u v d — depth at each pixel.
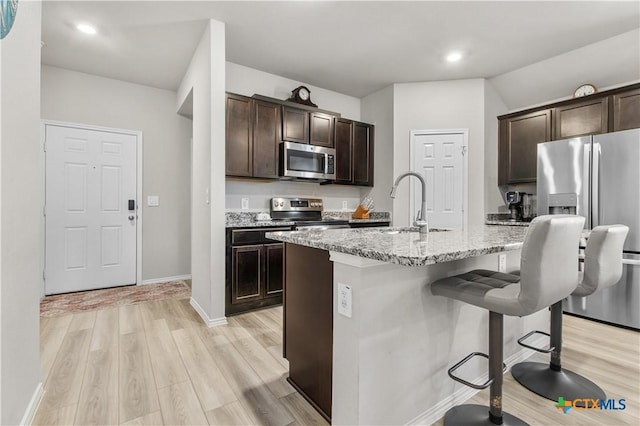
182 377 1.79
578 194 2.76
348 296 1.24
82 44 2.92
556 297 1.19
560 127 3.32
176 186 4.09
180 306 3.05
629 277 2.51
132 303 3.13
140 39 2.85
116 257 3.72
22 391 1.36
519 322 2.00
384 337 1.28
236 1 2.36
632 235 2.49
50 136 3.35
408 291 1.37
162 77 3.65
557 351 1.78
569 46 3.05
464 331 1.63
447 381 1.55
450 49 3.12
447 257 1.05
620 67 3.03
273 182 3.77
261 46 3.06
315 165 3.60
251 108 3.18
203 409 1.52
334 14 2.54
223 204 2.67
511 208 3.85
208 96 2.65
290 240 1.54
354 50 3.14
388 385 1.30
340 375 1.29
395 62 3.39
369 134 4.25
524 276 1.13
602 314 2.66
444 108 3.86
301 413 1.50
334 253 1.31
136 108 3.81
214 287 2.61
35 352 1.53
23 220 1.38
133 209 3.80
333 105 4.27
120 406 1.53
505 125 3.85
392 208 4.01
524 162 3.65
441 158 3.86
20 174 1.35
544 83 3.56
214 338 2.33
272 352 2.11
